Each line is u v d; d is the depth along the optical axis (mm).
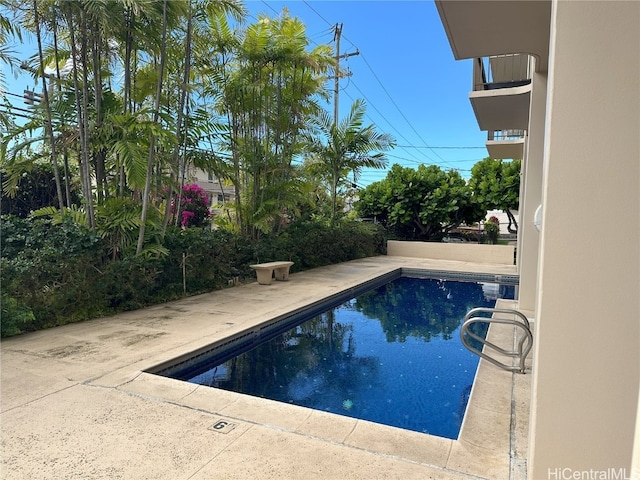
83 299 4852
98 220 5449
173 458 2031
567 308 1257
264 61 8352
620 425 1213
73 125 5406
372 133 11586
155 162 6090
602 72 1216
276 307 5797
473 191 16125
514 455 2102
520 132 10172
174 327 4598
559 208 1258
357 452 2107
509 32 3842
